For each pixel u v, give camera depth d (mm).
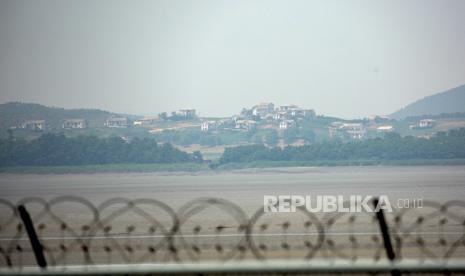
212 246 94312
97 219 50750
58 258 86562
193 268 38375
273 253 80438
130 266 39969
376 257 47375
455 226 122688
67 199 52250
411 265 37938
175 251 49812
